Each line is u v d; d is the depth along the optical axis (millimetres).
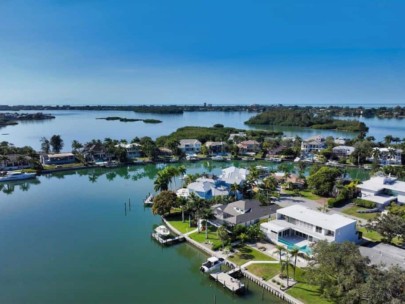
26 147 133000
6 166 117625
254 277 43188
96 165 126375
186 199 67438
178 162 137125
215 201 73688
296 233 54125
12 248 54031
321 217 54188
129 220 67875
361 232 53875
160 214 65562
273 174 97125
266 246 52219
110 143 141750
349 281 32250
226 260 47969
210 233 58125
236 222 57562
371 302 29609
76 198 84938
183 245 55562
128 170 123875
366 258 35750
